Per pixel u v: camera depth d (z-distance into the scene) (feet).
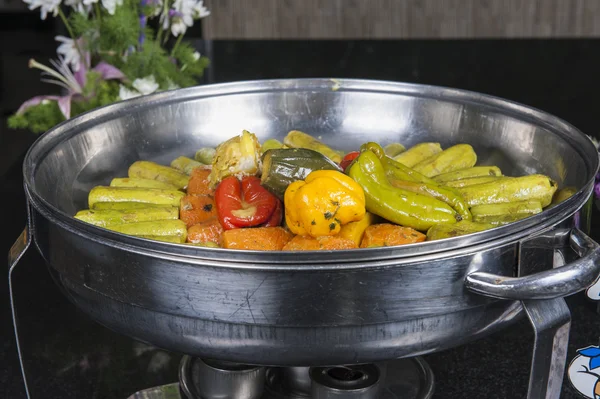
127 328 2.76
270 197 3.32
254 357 2.64
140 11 5.81
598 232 4.59
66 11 7.82
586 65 7.36
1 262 4.66
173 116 4.24
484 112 4.10
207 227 3.30
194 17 6.00
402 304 2.50
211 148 4.21
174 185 3.88
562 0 9.02
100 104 5.45
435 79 6.98
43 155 3.49
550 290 2.49
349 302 2.47
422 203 3.26
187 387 3.54
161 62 5.74
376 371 3.30
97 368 3.83
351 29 9.30
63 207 3.49
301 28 9.32
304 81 4.41
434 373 3.70
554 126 3.76
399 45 7.95
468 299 2.58
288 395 3.47
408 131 4.34
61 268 2.83
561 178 3.58
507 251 2.60
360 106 4.42
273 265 2.41
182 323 2.59
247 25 9.33
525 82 6.94
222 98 4.34
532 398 2.72
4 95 10.39
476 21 9.18
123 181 3.82
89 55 5.63
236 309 2.49
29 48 10.40
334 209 2.96
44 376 3.75
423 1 9.14
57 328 4.13
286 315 2.48
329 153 4.03
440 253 2.49
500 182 3.56
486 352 3.87
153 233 3.28
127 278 2.58
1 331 4.08
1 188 5.47
